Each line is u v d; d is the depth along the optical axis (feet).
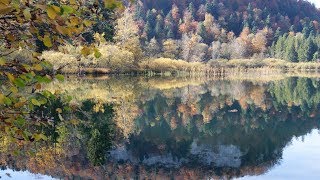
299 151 50.14
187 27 377.30
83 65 165.17
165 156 47.91
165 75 213.66
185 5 444.55
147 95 109.60
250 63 284.20
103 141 50.16
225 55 310.65
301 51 321.32
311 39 325.83
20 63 9.66
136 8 385.91
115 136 53.78
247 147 53.78
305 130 65.16
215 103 99.55
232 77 215.72
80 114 63.00
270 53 344.08
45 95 10.71
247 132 64.08
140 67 198.59
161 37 349.41
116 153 46.09
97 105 78.18
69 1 9.18
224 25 404.98
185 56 288.10
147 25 350.02
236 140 58.34
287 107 93.86
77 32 8.82
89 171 38.42
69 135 49.03
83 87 112.98
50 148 43.50
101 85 125.39
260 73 265.13
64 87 107.55
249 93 124.57
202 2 459.73
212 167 43.93
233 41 334.65
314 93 126.41
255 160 46.50
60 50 10.37
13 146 41.27
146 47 259.60
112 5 8.70
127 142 51.98
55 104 56.34
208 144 55.52
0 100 9.15
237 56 312.91
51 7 7.88
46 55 136.77
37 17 8.63
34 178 34.22
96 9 9.87
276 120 75.61
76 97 85.15
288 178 38.42
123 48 182.50
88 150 44.62
